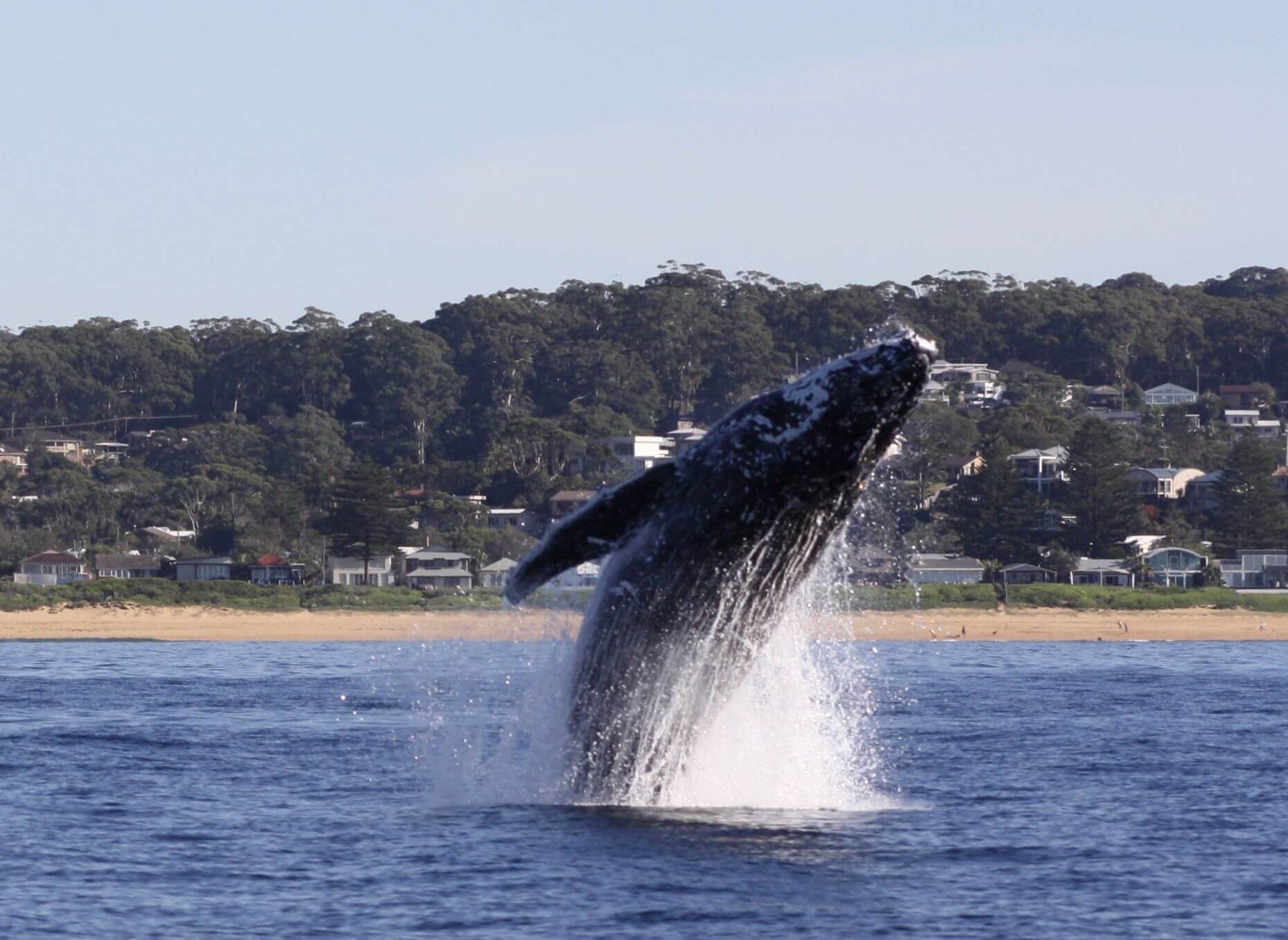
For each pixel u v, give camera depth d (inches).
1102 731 5556.1
